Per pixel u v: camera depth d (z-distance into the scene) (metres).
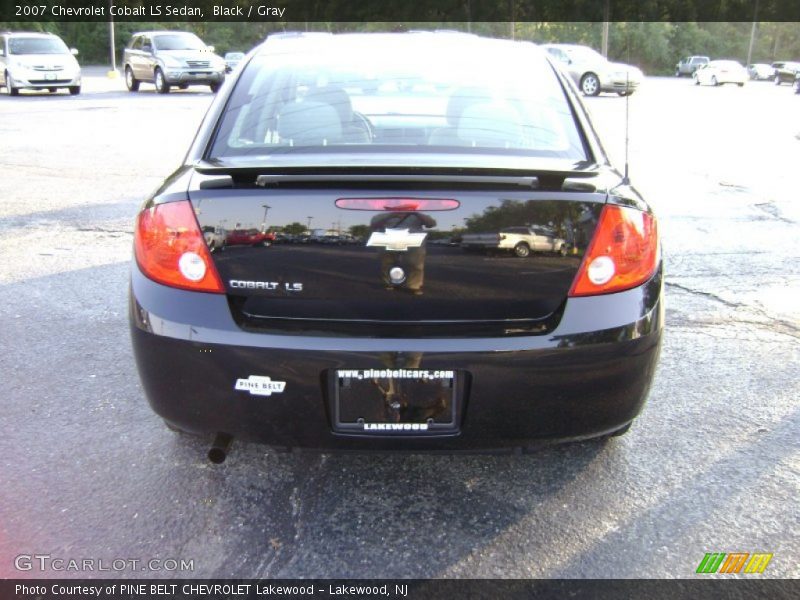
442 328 2.25
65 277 5.11
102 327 4.23
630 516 2.54
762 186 8.53
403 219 2.20
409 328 2.25
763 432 3.11
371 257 2.22
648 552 2.36
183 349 2.27
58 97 20.81
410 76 3.03
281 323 2.27
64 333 4.14
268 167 2.26
